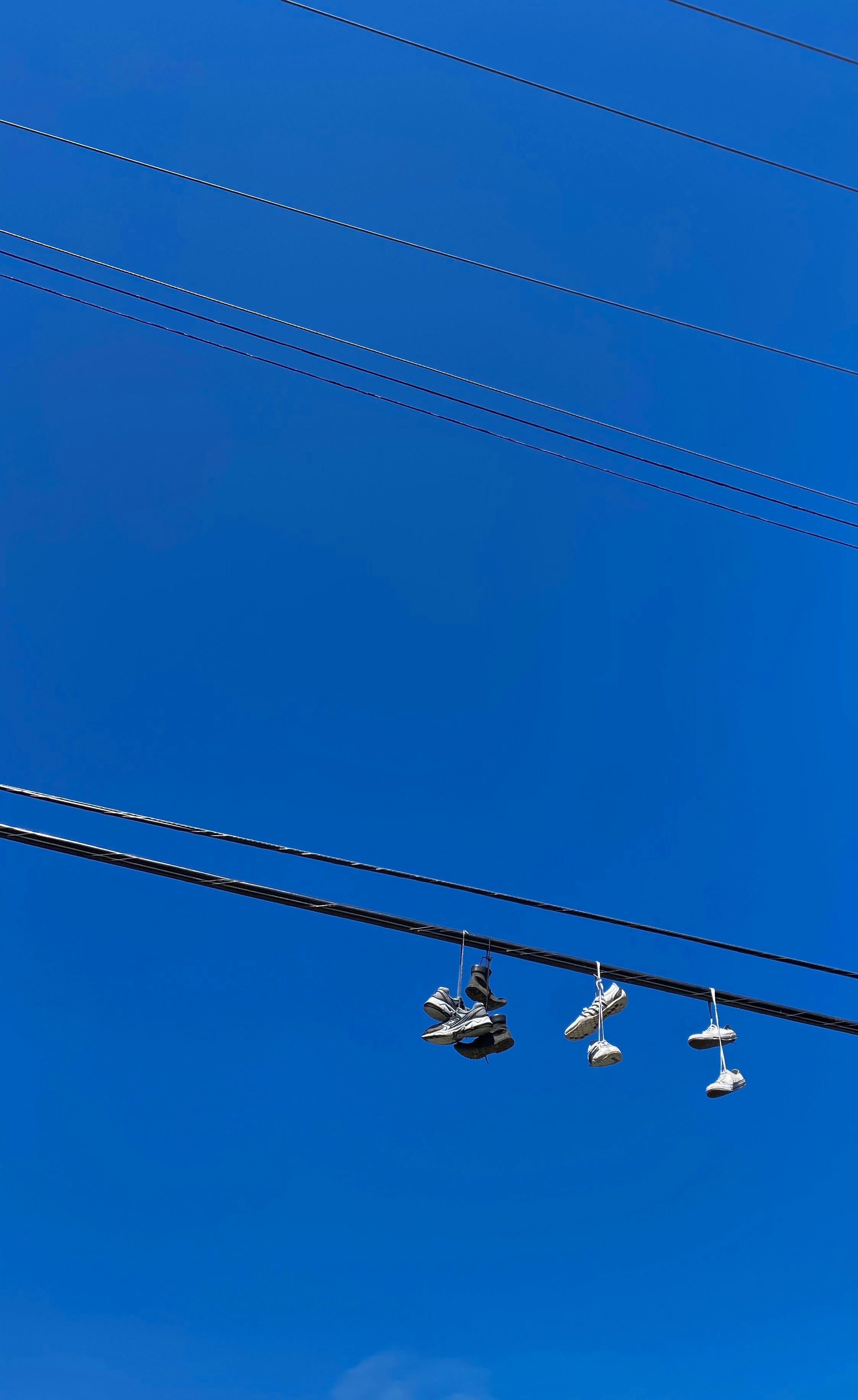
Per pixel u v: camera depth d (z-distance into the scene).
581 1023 9.70
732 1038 9.63
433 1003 9.83
